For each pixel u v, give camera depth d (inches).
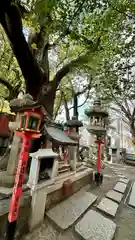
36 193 91.7
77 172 183.0
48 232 90.3
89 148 316.2
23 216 82.4
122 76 218.1
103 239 88.0
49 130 129.6
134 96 245.8
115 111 505.7
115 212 125.3
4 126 218.7
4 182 100.9
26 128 71.6
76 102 357.1
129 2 98.1
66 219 102.4
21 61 150.9
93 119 222.1
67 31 125.0
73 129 196.2
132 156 479.8
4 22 125.9
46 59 200.7
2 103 358.0
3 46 273.4
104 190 183.6
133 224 113.0
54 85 199.0
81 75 328.8
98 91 311.6
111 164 407.2
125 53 179.2
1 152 208.5
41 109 81.2
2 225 70.6
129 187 208.7
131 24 134.2
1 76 287.3
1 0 101.2
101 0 101.7
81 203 131.0
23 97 113.3
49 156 105.1
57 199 120.3
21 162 71.4
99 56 185.5
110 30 146.2
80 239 88.4
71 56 239.6
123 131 717.9
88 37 150.3
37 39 182.9
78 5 104.6
